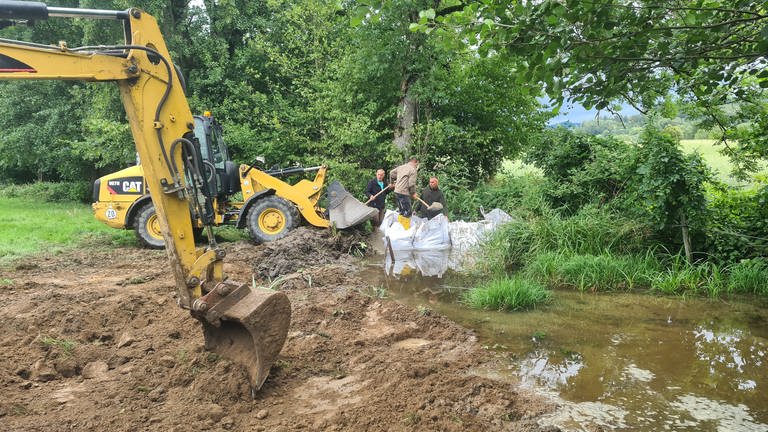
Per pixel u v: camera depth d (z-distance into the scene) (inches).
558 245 348.5
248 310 160.4
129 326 222.5
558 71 192.1
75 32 756.6
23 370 179.2
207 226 170.1
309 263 346.3
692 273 302.8
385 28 547.5
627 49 190.2
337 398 164.4
